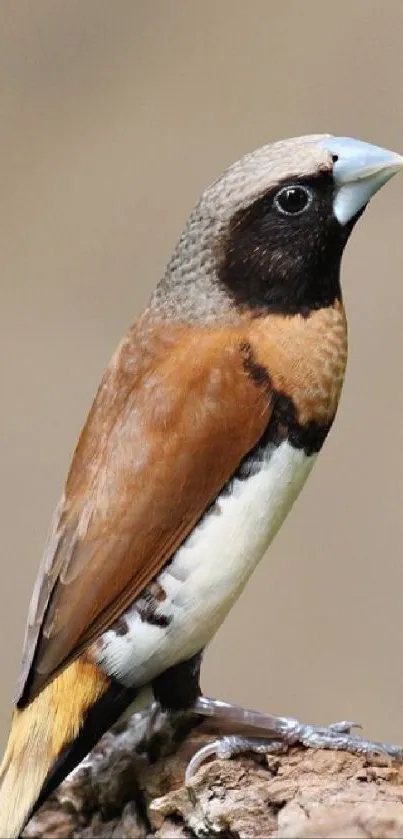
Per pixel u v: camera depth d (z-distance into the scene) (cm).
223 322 165
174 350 165
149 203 183
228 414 164
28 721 164
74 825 165
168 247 183
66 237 183
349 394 180
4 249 183
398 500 179
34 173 184
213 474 164
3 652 179
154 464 164
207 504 164
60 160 184
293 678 178
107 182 184
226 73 184
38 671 164
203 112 184
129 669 164
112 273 183
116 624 164
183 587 164
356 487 179
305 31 184
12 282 183
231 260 165
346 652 178
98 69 185
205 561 164
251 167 165
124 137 184
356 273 181
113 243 183
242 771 164
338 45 184
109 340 182
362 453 179
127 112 184
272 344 165
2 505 181
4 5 185
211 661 178
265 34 184
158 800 164
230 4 185
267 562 179
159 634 164
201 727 165
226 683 178
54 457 181
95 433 165
